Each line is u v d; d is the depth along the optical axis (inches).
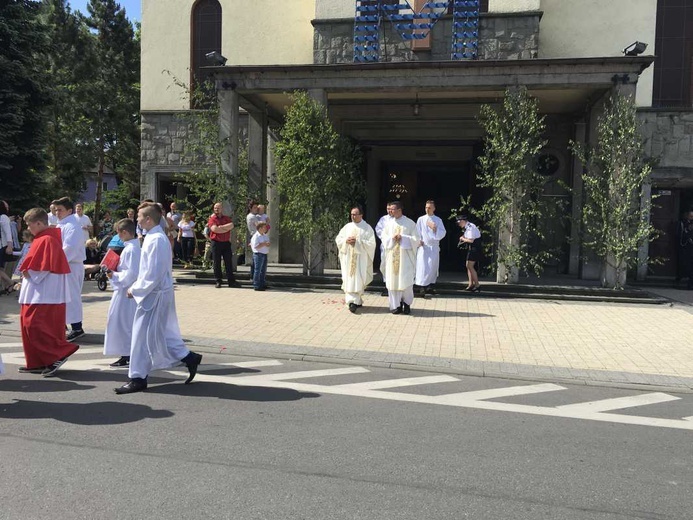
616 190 504.4
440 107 659.4
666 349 333.7
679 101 645.3
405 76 539.8
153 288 239.3
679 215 663.8
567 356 317.1
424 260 496.7
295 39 719.7
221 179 577.9
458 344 339.6
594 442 195.3
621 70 505.7
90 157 1225.4
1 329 367.9
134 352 240.7
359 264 425.1
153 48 752.3
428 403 235.6
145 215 243.4
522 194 520.7
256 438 191.9
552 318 418.9
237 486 156.3
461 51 612.1
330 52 645.9
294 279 548.1
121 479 159.3
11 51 729.6
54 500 146.8
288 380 266.4
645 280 650.2
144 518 138.6
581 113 650.8
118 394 239.0
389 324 390.6
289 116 538.3
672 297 541.3
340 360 304.3
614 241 503.5
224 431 197.8
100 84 1206.9
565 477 166.6
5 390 243.4
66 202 337.1
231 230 556.1
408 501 149.6
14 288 485.1
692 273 606.2
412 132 749.3
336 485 158.1
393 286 419.8
